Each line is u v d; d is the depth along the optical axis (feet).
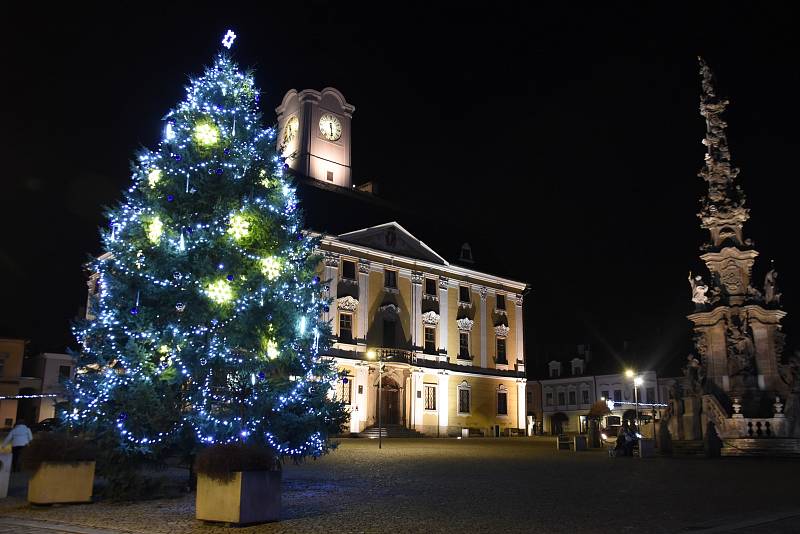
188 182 49.65
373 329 174.19
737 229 102.12
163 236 47.85
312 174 195.62
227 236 49.14
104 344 47.06
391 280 181.27
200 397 47.09
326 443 52.75
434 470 66.03
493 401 199.62
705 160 106.63
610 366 259.80
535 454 93.50
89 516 37.76
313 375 52.80
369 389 168.96
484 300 204.33
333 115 204.74
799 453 82.94
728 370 97.91
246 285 48.93
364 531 32.04
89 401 45.42
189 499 44.50
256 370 48.67
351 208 186.60
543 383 278.26
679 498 43.55
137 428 44.78
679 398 99.04
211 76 53.72
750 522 33.37
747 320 98.73
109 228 51.93
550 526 32.94
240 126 53.06
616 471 64.80
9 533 32.53
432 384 184.24
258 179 52.75
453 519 35.29
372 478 57.52
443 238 206.69
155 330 47.03
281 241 52.42
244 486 34.04
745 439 86.99
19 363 190.29
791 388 92.32
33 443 42.50
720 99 107.04
